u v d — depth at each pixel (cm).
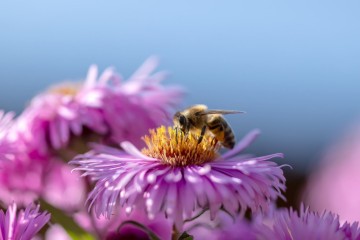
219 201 16
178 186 16
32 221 16
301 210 16
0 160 19
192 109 20
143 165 17
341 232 16
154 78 24
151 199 16
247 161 17
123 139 22
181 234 16
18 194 22
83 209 20
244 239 20
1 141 19
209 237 20
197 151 17
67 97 23
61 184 23
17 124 22
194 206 16
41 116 22
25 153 22
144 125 23
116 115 22
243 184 16
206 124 20
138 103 23
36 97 23
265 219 19
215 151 18
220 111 20
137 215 19
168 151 17
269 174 16
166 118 23
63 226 19
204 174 16
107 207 16
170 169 17
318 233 16
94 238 19
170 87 24
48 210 19
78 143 22
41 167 22
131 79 24
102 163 17
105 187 16
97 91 23
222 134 20
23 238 16
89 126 22
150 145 18
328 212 16
